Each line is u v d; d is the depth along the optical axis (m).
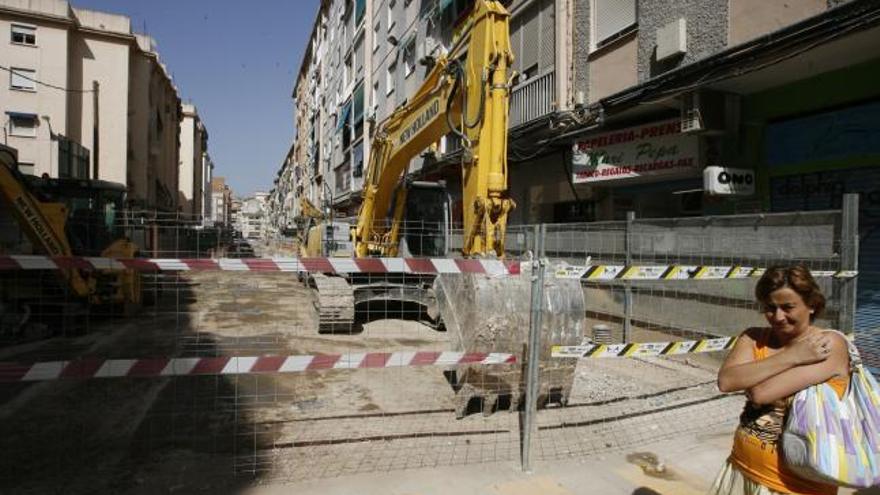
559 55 11.16
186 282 9.29
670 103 8.23
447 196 11.45
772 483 2.18
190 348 8.09
